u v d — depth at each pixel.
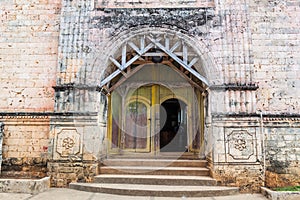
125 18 7.47
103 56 7.33
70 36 7.48
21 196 6.00
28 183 6.32
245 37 7.26
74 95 7.19
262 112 7.39
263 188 6.42
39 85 7.83
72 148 7.01
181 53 7.31
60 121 7.12
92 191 6.42
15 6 8.22
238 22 7.35
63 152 7.00
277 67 7.59
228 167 6.74
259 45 7.70
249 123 6.88
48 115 7.62
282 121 7.26
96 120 7.08
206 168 7.32
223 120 6.90
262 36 7.73
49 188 6.78
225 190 6.30
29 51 7.99
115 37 7.39
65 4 7.67
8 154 7.52
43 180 6.54
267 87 7.52
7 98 7.79
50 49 7.98
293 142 7.20
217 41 7.27
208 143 7.37
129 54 7.91
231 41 7.25
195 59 7.29
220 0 7.49
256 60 7.64
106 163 7.55
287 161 7.13
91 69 7.28
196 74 7.14
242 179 6.68
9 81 7.88
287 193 5.82
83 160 6.97
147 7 7.62
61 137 7.06
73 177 6.91
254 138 6.83
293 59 7.62
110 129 8.07
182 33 7.31
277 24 7.79
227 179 6.69
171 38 7.42
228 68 7.12
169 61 7.46
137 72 6.78
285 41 7.70
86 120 7.09
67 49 7.41
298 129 7.24
